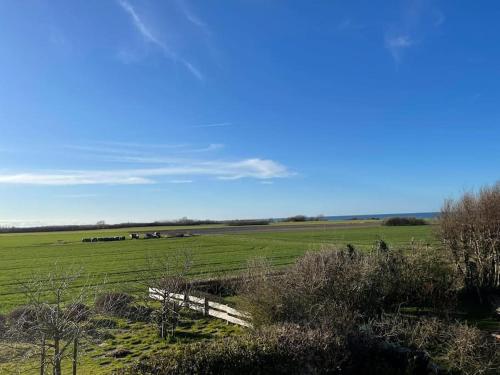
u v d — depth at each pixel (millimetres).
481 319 12070
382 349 8703
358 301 10867
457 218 15156
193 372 6207
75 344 7246
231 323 12469
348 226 72438
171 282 12727
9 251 42594
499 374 8039
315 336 7543
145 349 10430
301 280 10484
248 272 13250
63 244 50781
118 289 18156
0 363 8383
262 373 6664
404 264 12852
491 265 14406
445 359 8547
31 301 8320
